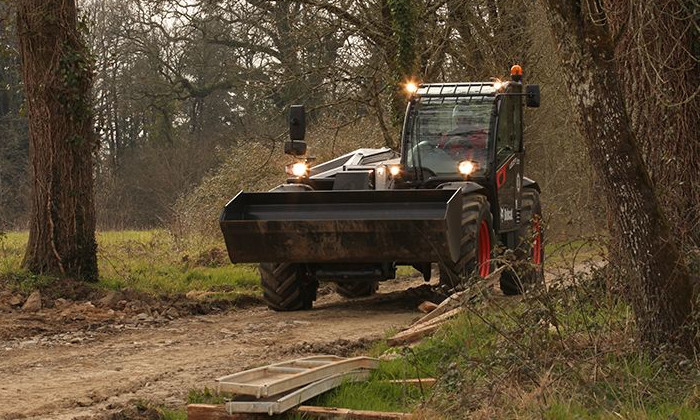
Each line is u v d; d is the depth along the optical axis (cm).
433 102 1677
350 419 834
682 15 1124
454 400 855
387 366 1012
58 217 1789
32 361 1236
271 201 1530
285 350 1261
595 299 1037
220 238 2798
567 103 2689
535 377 880
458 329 1120
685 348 919
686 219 1138
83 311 1588
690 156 1151
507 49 2886
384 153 1798
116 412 923
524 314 970
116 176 5962
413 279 2206
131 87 5441
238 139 3316
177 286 1900
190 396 970
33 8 1777
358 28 2786
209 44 4562
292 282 1647
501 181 1672
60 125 1794
